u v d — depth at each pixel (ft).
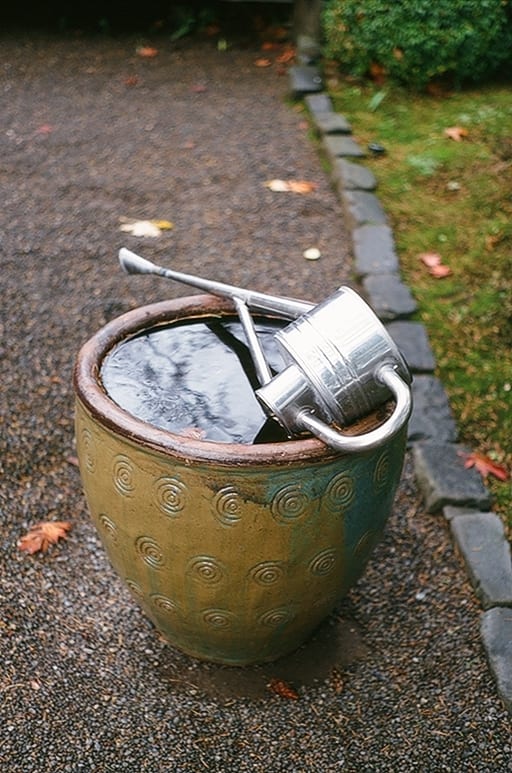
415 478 7.52
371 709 6.12
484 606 6.59
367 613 6.65
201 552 5.50
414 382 8.20
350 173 10.89
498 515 7.23
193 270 9.59
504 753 5.89
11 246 9.78
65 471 7.53
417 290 9.26
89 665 6.28
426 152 11.42
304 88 12.97
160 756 5.85
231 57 14.64
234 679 6.25
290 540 5.48
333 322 5.42
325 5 13.88
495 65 13.03
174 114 12.61
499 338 8.68
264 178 11.19
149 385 5.88
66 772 5.74
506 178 10.78
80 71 13.92
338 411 5.43
